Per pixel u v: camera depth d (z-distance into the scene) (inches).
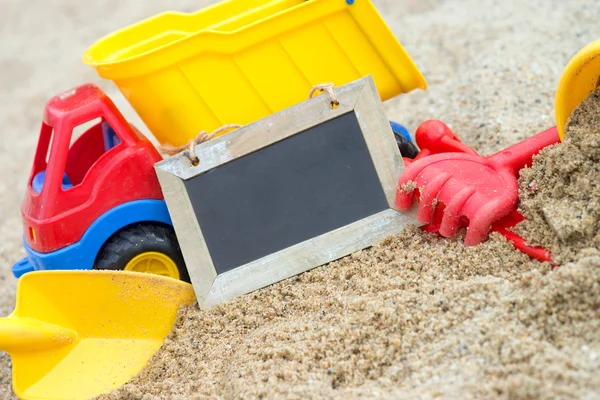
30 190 39.4
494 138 44.7
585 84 37.1
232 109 39.4
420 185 37.7
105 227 38.5
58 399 36.8
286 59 39.1
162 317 37.9
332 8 38.6
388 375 34.3
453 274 36.5
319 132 38.4
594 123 37.0
